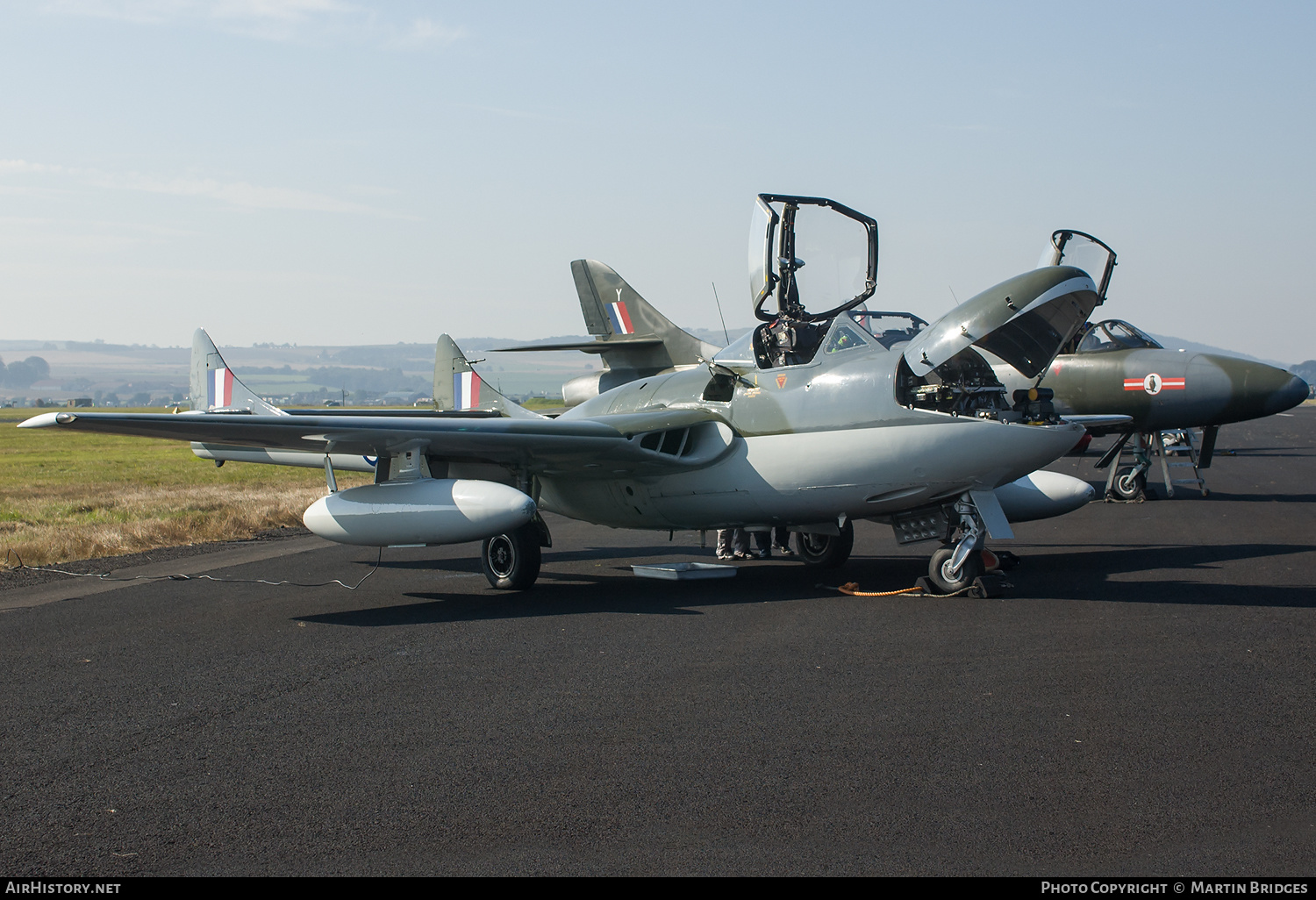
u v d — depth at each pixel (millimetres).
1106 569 10133
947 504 9023
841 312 9750
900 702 5453
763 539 11688
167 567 11688
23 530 14922
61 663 6766
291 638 7551
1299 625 7207
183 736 5117
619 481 10664
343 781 4414
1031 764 4438
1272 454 29859
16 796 4309
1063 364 18141
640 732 5031
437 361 17828
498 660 6695
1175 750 4582
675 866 3510
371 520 9273
